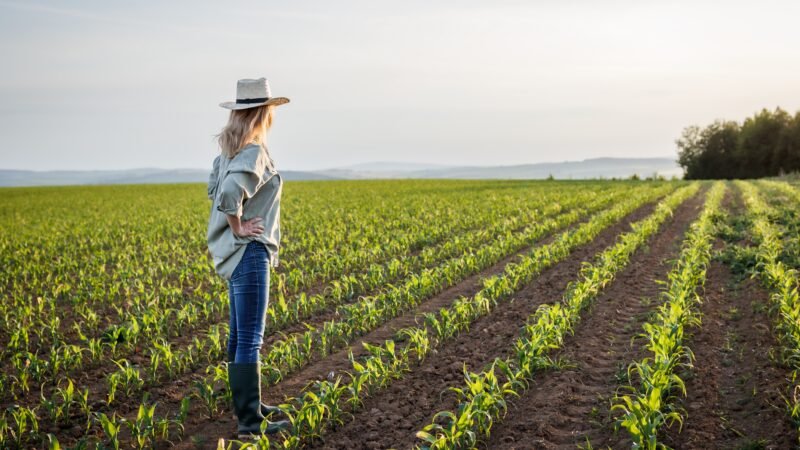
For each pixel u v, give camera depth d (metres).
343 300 9.79
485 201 29.42
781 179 55.53
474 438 4.57
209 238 4.93
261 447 4.31
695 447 4.57
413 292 9.11
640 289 9.72
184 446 4.95
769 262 10.15
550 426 5.01
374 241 15.16
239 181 4.52
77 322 8.99
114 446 4.60
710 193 31.00
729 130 95.00
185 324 8.62
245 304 4.84
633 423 4.30
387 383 6.05
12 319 8.80
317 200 33.84
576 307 7.70
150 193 55.91
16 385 6.35
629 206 23.16
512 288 9.73
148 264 14.10
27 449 4.88
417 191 42.66
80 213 31.80
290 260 13.79
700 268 10.95
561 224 18.14
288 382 6.19
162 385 6.31
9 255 15.11
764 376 5.79
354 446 4.80
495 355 6.70
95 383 6.45
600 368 6.27
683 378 5.87
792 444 4.51
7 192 65.69
